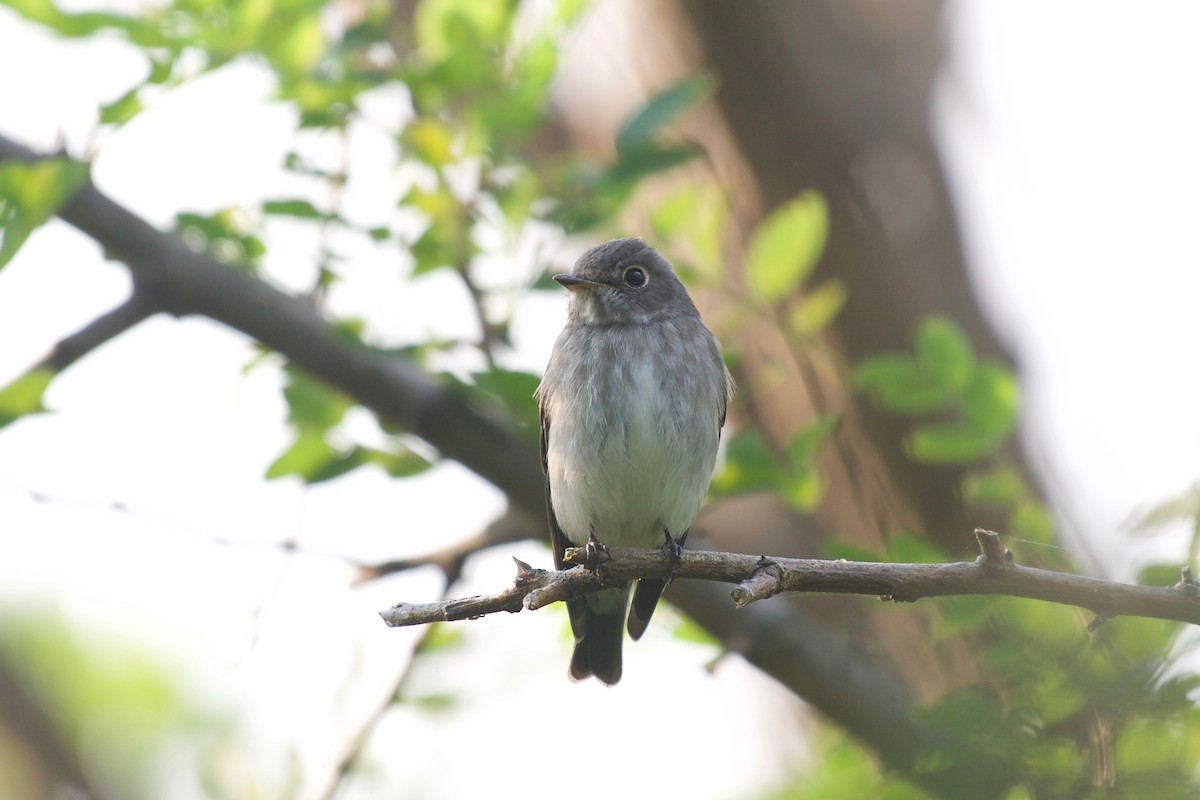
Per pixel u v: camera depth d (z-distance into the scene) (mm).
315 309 10445
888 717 9562
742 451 10227
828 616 12594
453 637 10625
